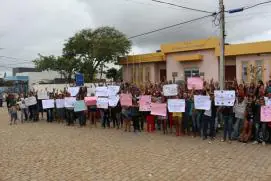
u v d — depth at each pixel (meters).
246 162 11.08
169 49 36.25
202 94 16.28
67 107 21.50
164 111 17.27
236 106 14.94
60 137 16.89
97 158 12.09
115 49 44.91
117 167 10.80
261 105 14.13
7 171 10.72
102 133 17.91
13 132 19.30
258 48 28.80
